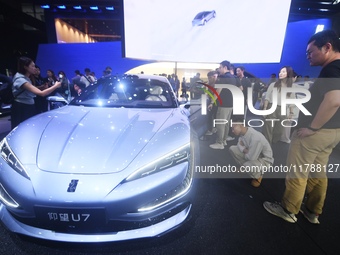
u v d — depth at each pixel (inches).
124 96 83.7
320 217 61.2
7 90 89.6
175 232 53.2
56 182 39.8
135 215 41.8
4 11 409.7
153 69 379.9
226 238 51.9
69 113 66.7
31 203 39.1
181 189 46.3
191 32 226.1
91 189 39.2
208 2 218.5
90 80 207.8
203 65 377.4
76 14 399.5
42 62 371.9
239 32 230.5
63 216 39.4
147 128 55.4
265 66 346.9
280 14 230.7
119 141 49.1
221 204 65.9
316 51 47.1
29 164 43.0
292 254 48.0
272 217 60.4
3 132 135.6
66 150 45.8
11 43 494.0
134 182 41.4
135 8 215.0
